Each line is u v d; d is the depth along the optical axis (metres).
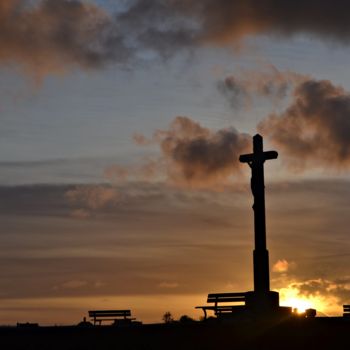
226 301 52.28
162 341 47.50
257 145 54.06
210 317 52.72
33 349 48.25
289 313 50.44
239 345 46.78
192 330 47.56
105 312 53.66
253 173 53.97
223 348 46.84
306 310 49.78
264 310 50.59
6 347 48.53
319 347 45.91
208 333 47.34
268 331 47.03
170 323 48.50
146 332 47.91
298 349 46.16
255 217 53.44
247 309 51.19
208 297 52.91
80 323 53.34
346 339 45.62
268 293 51.31
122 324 51.94
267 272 52.53
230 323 48.31
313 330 46.53
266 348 46.44
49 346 48.19
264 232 53.09
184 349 47.00
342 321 46.47
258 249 52.97
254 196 53.72
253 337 46.94
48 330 48.69
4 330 49.22
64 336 48.41
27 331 48.94
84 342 48.00
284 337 46.66
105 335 48.00
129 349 47.31
